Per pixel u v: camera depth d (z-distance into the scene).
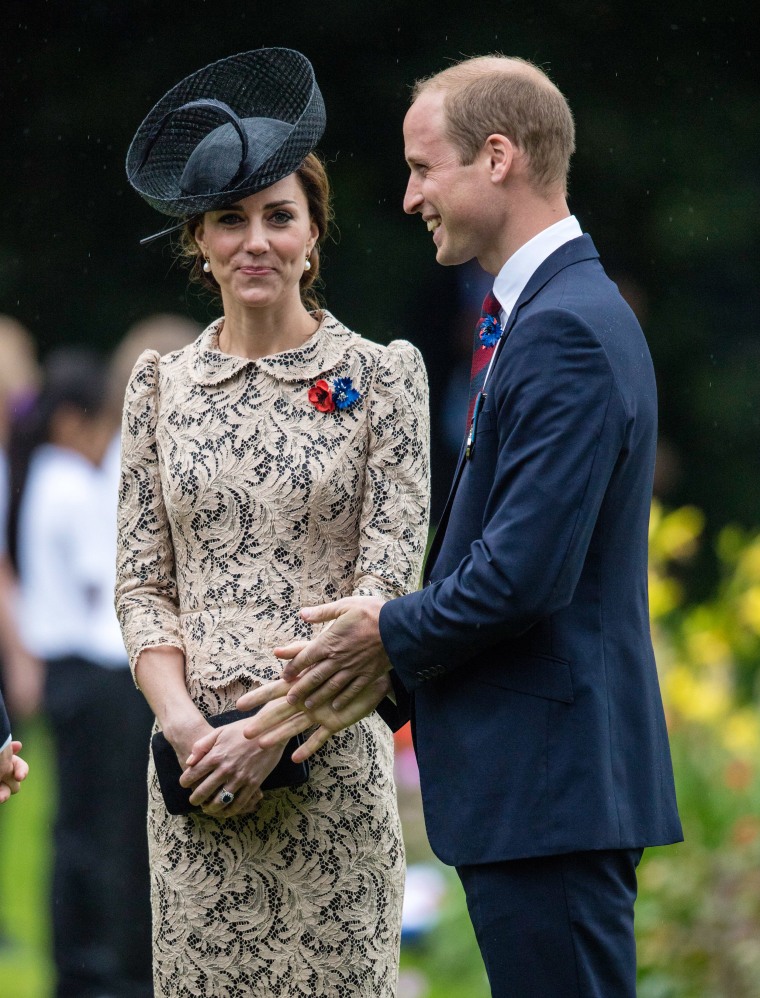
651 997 20.14
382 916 13.78
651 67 44.66
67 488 21.66
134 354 21.61
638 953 20.61
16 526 23.16
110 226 44.91
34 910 27.53
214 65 13.73
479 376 12.66
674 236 44.88
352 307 44.22
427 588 12.02
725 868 20.75
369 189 44.28
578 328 11.59
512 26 44.41
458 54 44.09
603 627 11.95
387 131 44.25
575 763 11.66
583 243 12.41
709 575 44.28
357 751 13.69
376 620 12.48
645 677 12.23
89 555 21.62
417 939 23.84
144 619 13.81
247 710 13.17
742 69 44.91
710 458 45.88
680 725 23.47
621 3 44.31
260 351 13.81
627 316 12.04
